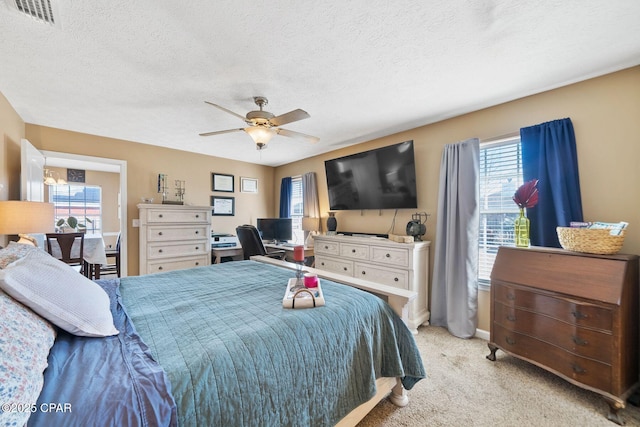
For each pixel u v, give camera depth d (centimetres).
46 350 87
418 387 188
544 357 189
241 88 228
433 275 301
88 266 437
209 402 87
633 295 168
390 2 136
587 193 212
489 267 273
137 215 392
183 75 206
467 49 176
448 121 301
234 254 448
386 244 308
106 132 346
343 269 357
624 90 198
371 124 319
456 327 273
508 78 212
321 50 176
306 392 114
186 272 229
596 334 164
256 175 541
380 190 351
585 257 180
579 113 217
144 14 143
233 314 135
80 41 165
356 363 138
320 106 266
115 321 125
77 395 74
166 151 421
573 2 135
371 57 184
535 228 233
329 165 415
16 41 164
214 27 154
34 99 248
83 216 643
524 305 202
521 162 251
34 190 290
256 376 100
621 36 161
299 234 517
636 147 192
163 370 87
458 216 279
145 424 73
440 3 137
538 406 169
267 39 165
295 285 175
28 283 96
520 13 143
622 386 158
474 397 177
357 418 141
